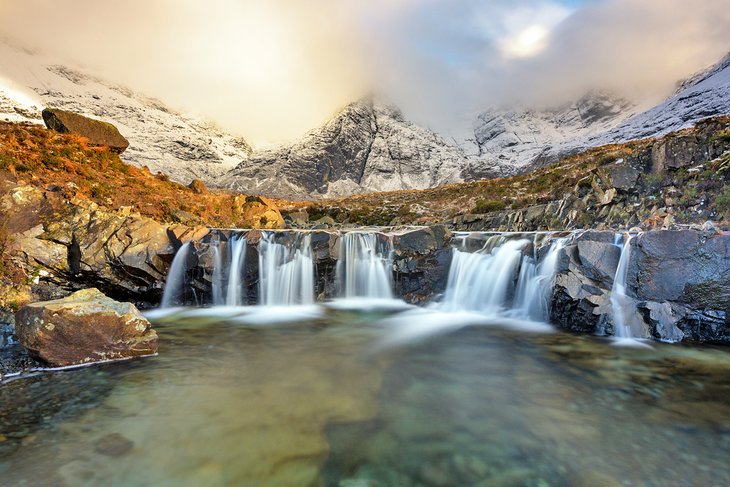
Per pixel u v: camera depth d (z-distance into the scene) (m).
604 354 7.85
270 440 4.69
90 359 7.09
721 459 4.26
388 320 11.35
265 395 6.01
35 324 6.55
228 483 3.89
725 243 8.04
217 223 19.28
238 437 4.75
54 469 4.05
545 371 7.04
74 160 17.64
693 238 8.34
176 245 12.79
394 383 6.55
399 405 5.69
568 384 6.43
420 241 13.61
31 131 18.16
